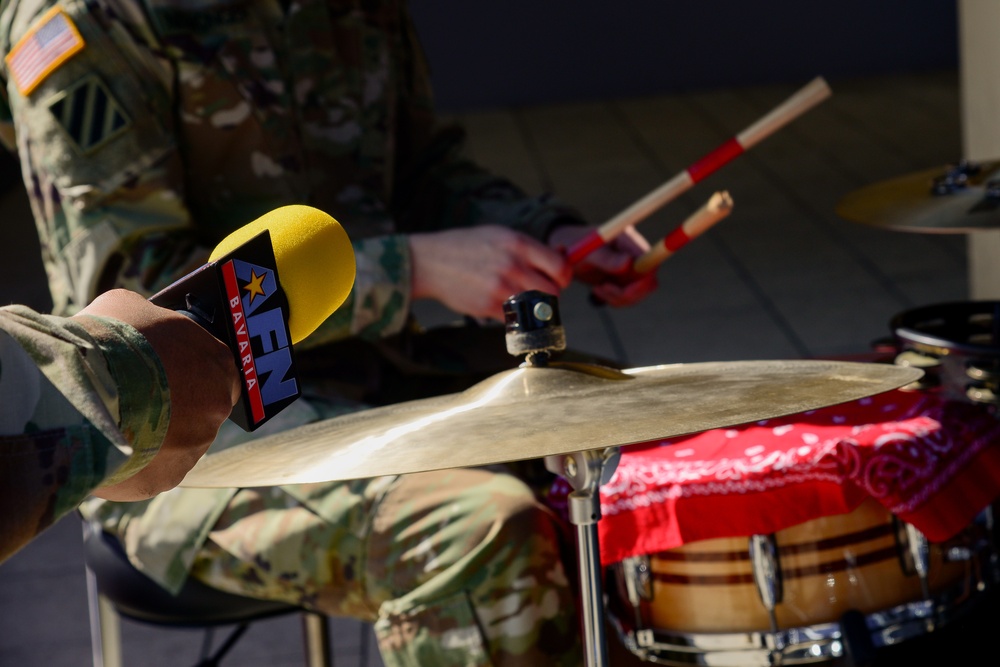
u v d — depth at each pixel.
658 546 1.32
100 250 1.59
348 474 0.94
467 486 1.43
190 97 1.67
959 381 1.51
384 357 1.86
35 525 0.58
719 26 9.77
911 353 1.58
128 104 1.61
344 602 1.48
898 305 4.49
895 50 9.76
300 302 0.85
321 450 1.04
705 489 1.31
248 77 1.71
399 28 2.06
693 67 9.83
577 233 1.97
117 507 1.60
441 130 2.19
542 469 1.77
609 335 4.47
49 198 1.62
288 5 1.81
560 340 1.13
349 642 2.60
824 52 9.79
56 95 1.60
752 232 5.71
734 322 4.48
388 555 1.43
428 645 1.38
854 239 5.43
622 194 6.71
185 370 0.68
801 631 1.33
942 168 1.87
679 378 1.13
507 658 1.37
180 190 1.64
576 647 1.40
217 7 1.70
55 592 2.91
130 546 1.58
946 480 1.32
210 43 1.68
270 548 1.49
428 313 4.91
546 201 2.06
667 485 1.32
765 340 4.25
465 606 1.37
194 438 0.69
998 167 1.75
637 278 1.87
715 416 0.95
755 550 1.31
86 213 1.60
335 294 0.88
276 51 1.78
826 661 1.34
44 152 1.61
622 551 1.33
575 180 7.18
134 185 1.60
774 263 5.18
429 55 9.75
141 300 0.71
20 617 2.79
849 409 1.46
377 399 1.81
